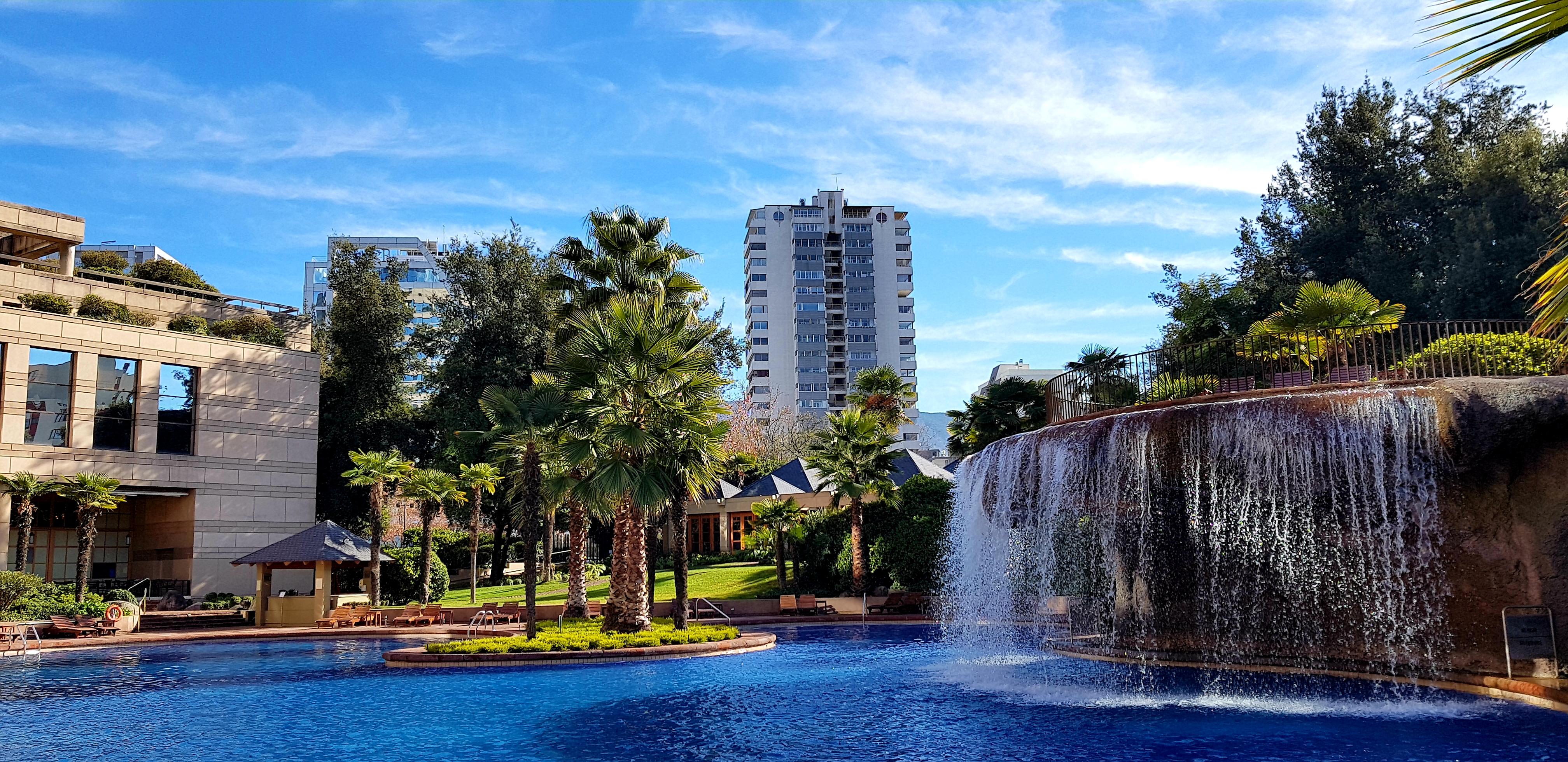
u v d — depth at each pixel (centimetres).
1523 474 1366
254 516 4472
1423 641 1500
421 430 5638
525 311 5412
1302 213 5594
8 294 4256
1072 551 2492
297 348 5303
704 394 2442
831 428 3966
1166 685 1599
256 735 1299
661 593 4038
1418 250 4978
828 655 2228
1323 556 1597
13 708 1568
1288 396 1537
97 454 4028
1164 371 1883
